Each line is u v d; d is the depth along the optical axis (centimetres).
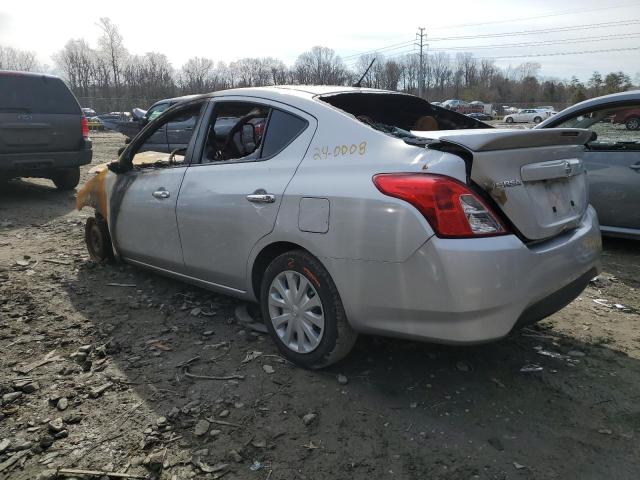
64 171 950
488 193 264
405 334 274
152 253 430
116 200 464
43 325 392
